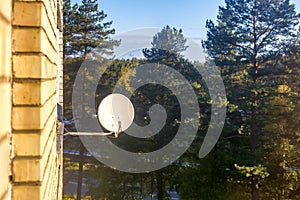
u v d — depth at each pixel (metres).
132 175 12.82
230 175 10.70
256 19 11.91
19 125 0.98
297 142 10.91
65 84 12.91
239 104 11.02
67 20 13.89
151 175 12.70
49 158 1.50
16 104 0.98
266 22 11.76
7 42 0.88
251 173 9.85
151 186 12.92
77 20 13.97
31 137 0.99
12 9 0.98
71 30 13.80
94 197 13.20
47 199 1.35
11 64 0.97
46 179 1.26
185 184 11.15
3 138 0.82
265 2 11.75
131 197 12.95
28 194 0.98
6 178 0.86
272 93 10.93
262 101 11.02
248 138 11.27
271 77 11.61
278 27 11.72
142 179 12.90
